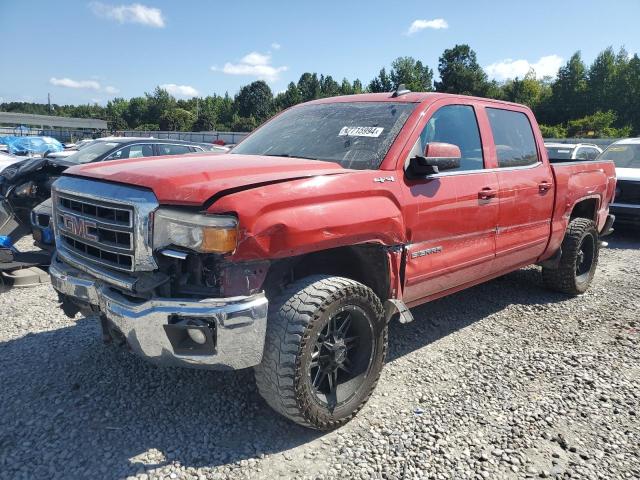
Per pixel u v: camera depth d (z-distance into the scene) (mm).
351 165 3389
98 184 2904
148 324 2588
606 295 5738
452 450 2816
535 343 4316
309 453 2768
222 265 2574
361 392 3064
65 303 3389
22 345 3992
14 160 9664
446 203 3621
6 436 2834
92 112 133375
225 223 2473
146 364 3701
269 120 4602
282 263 2871
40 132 62719
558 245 5258
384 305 3361
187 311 2516
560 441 2914
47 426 2936
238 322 2529
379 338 3133
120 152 9148
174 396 3293
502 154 4391
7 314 4633
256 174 2834
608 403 3348
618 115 69312
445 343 4289
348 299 2889
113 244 2766
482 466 2689
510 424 3082
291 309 2717
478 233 4000
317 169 3068
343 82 107500
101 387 3377
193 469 2607
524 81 74875
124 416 3057
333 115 4004
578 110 69562
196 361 2588
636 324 4793
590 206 5914
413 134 3514
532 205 4613
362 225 2961
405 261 3371
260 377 2770
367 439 2906
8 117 68562
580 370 3812
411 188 3385
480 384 3572
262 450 2779
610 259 7762
